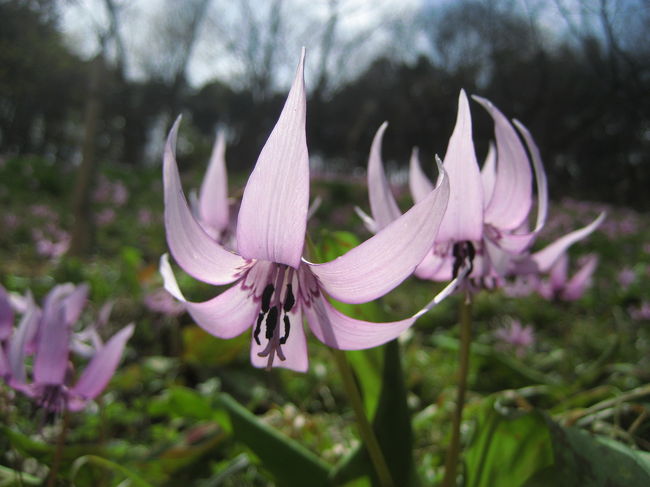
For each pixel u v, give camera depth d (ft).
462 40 9.07
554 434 0.48
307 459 0.60
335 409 1.19
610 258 4.53
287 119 0.36
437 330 2.14
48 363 0.57
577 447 0.48
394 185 6.86
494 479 0.52
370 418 0.60
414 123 10.70
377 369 0.59
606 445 0.48
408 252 0.36
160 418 1.12
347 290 0.40
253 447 0.61
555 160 9.09
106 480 0.67
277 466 0.60
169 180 0.37
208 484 0.69
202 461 0.83
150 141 16.08
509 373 1.19
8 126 14.17
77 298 0.66
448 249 0.51
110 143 15.10
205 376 1.29
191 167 9.73
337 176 8.02
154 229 3.43
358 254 0.37
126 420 0.99
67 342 0.57
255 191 0.36
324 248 0.57
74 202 3.05
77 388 0.58
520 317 2.25
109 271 2.59
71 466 0.65
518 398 0.79
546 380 1.17
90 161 3.09
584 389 1.13
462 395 0.54
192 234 0.39
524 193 0.47
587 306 2.54
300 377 1.27
